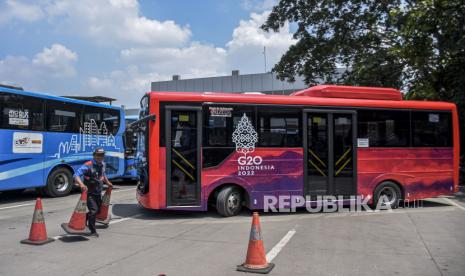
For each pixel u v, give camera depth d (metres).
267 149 10.48
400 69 20.11
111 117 16.78
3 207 12.02
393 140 11.56
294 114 10.75
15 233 8.44
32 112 13.25
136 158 11.23
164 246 7.34
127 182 20.05
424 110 11.93
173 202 9.84
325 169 10.90
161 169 9.81
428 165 11.89
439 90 19.66
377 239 7.89
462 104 18.20
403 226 9.16
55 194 14.09
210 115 10.16
